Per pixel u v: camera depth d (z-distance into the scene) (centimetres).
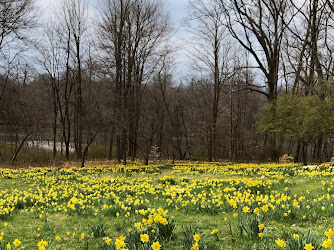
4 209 648
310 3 2564
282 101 1912
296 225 469
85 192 932
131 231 423
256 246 352
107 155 3250
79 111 2778
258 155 2953
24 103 2891
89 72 2792
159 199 790
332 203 570
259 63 2673
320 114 1719
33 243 469
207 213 605
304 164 1881
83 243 439
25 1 2130
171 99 4197
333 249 349
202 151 3731
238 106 3528
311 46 2358
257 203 595
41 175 1545
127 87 2548
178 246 400
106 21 2561
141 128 2397
